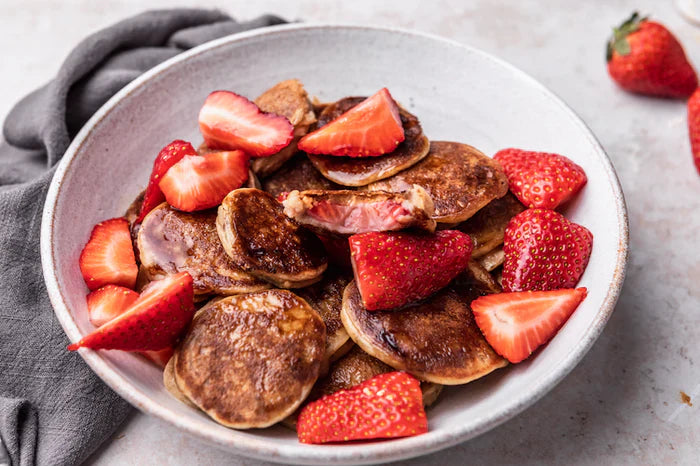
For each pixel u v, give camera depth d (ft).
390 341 1.18
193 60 1.44
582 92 1.71
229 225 1.22
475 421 1.10
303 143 1.34
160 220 1.28
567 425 1.30
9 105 1.66
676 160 1.62
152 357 1.22
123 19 1.69
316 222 1.21
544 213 1.27
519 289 1.26
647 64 1.63
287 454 1.08
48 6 1.82
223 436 1.08
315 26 1.49
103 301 1.22
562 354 1.16
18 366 1.27
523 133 1.46
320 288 1.27
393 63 1.52
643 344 1.39
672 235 1.52
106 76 1.49
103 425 1.26
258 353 1.16
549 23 1.82
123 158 1.38
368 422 1.11
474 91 1.50
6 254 1.31
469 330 1.22
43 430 1.25
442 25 1.80
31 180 1.38
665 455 1.28
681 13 1.82
